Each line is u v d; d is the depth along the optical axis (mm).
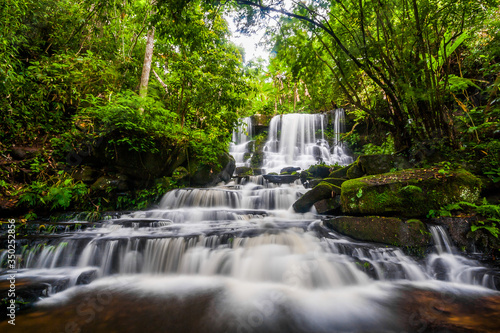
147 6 8023
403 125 5418
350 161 13469
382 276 3273
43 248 3699
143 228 4730
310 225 4824
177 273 3652
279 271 3301
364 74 6324
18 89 5754
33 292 2725
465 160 4941
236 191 7629
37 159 5773
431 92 4566
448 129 5027
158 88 10117
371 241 4109
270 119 17062
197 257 3721
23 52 7250
